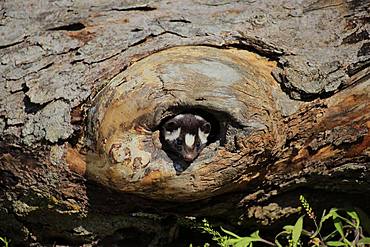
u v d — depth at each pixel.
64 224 5.46
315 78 5.09
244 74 4.83
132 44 5.13
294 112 5.06
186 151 4.68
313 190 5.60
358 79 5.14
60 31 5.30
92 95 5.00
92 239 5.58
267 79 5.07
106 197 5.18
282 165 5.25
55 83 5.05
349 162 5.34
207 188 4.92
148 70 4.78
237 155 4.81
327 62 5.14
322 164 5.33
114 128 4.70
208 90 4.67
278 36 5.25
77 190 5.18
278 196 5.55
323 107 5.13
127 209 5.29
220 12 5.36
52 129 4.98
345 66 5.14
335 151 5.26
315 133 5.18
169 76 4.70
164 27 5.21
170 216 5.46
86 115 4.93
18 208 5.39
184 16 5.30
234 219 5.63
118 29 5.22
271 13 5.37
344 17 5.37
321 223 5.31
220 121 4.75
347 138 5.20
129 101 4.67
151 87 4.68
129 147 4.70
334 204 5.74
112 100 4.72
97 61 5.09
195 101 4.65
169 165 4.76
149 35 5.18
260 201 5.52
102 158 4.80
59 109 4.99
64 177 5.12
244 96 4.73
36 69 5.16
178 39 5.16
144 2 5.38
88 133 4.89
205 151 4.79
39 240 5.69
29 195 5.29
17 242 5.79
